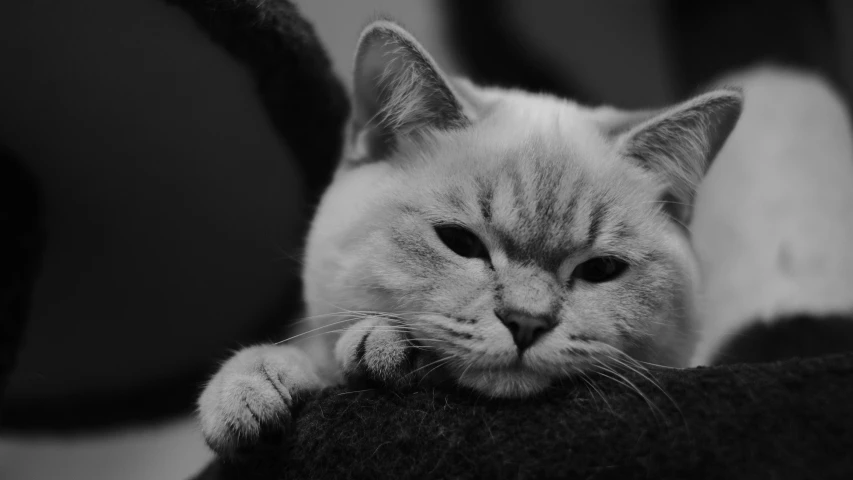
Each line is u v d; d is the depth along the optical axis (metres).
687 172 0.41
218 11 0.40
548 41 0.58
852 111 0.56
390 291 0.37
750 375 0.32
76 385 0.54
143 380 0.54
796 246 0.51
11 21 0.39
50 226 0.46
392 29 0.39
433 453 0.33
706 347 0.47
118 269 0.49
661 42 0.61
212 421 0.35
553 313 0.36
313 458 0.34
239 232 0.49
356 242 0.39
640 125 0.40
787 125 0.54
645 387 0.33
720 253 0.52
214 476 0.38
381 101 0.41
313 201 0.48
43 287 0.48
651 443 0.31
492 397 0.35
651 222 0.39
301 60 0.43
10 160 0.44
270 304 0.53
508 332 0.35
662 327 0.39
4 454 0.54
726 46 0.57
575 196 0.38
